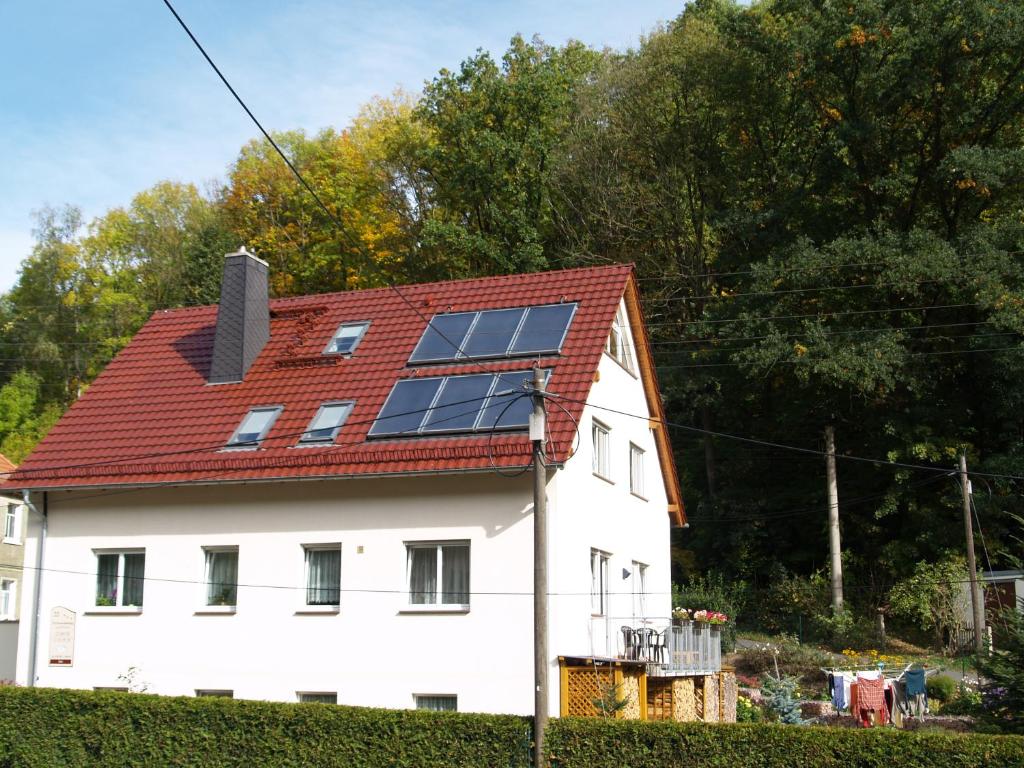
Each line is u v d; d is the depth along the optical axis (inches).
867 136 1507.1
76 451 909.8
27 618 878.4
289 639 805.9
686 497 1744.6
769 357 1430.9
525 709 737.0
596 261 1747.0
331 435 832.9
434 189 1957.4
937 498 1555.1
